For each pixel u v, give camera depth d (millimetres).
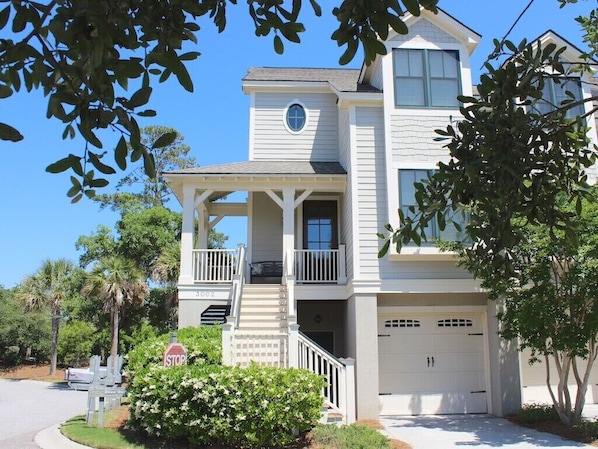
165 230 31359
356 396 13086
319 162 18031
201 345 11609
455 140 3785
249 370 9688
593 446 9859
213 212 18797
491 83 3756
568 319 10977
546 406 13148
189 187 15492
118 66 2562
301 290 14836
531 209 3928
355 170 14078
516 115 3668
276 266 17031
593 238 10008
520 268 11078
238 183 15594
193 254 15273
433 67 14375
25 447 10133
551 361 15141
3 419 14422
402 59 14367
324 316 17016
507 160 3621
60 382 29594
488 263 4324
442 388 14219
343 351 16188
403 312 14312
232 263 15500
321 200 17562
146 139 36438
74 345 34469
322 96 19031
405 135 13938
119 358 14008
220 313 15625
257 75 19547
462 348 14438
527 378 15016
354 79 19234
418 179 13695
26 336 34719
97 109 2504
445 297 14320
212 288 14836
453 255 12773
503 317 12094
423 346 14383
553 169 3891
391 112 14055
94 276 26172
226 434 9141
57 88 2461
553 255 11008
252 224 17750
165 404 9383
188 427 9234
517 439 10562
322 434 9883
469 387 14266
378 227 13781
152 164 2600
